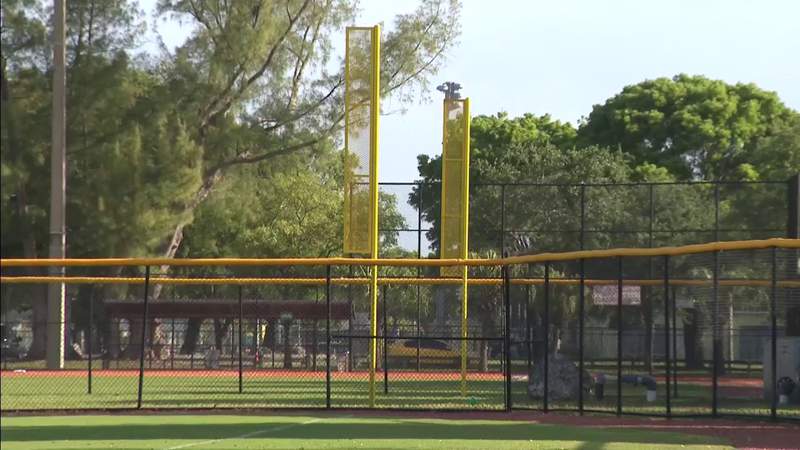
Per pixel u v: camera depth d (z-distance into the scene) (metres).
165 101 106.31
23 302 111.69
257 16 111.75
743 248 45.16
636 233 96.81
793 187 75.56
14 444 37.56
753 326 64.31
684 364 64.75
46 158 104.19
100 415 48.53
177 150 103.31
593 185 91.19
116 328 82.00
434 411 50.84
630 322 76.06
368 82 55.88
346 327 82.62
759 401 54.19
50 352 73.81
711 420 46.94
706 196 108.38
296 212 136.62
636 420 47.38
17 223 103.81
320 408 51.28
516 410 51.22
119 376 73.25
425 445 37.44
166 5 109.62
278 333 81.06
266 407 51.28
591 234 107.75
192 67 109.88
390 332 81.56
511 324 72.81
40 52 104.19
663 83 165.75
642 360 74.38
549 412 50.75
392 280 63.62
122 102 103.88
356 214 55.53
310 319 79.12
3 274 102.38
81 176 104.19
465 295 59.66
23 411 49.34
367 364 78.69
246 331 82.38
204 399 57.00
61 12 92.44
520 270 86.44
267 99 114.94
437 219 103.88
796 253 51.31
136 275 102.69
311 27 115.50
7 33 103.88
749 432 42.56
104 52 104.81
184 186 103.50
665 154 160.62
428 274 93.12
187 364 79.50
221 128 111.06
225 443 37.84
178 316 82.31
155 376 73.12
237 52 109.38
